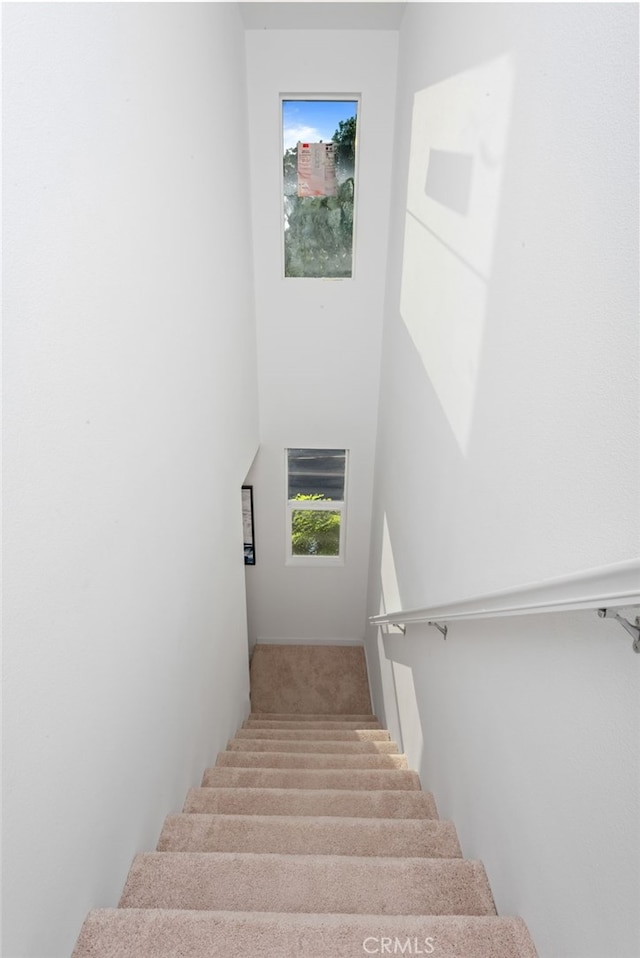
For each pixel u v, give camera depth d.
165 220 1.84
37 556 1.05
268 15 3.49
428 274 2.55
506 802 1.43
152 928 1.30
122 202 1.44
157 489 1.80
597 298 0.96
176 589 2.06
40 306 1.03
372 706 4.98
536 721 1.24
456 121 2.02
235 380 3.39
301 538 5.48
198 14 2.27
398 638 3.47
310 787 2.53
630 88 0.86
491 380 1.57
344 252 4.37
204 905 1.53
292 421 4.84
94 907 1.38
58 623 1.14
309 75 3.78
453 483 2.01
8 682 0.96
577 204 1.04
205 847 1.87
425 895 1.54
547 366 1.18
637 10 0.83
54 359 1.09
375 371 4.64
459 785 1.89
